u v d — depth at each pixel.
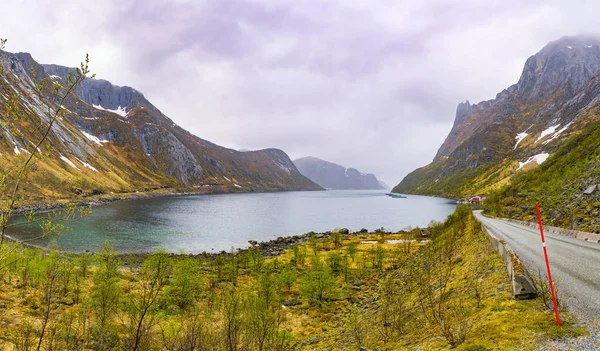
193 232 111.94
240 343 21.19
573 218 40.22
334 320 33.38
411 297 28.81
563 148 85.06
